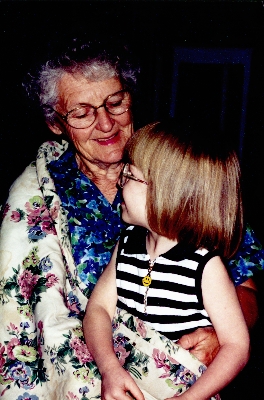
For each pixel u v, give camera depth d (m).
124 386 1.15
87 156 1.48
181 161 1.21
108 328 1.28
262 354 2.60
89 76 1.37
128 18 3.55
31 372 1.36
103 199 1.52
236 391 2.40
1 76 3.58
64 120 1.45
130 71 1.44
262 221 3.82
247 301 1.44
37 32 3.40
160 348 1.24
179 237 1.22
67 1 3.35
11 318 1.38
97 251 1.47
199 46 3.84
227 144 1.27
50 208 1.45
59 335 1.28
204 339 1.25
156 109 3.99
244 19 3.73
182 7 3.66
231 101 4.02
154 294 1.25
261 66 3.86
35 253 1.40
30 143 3.76
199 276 1.20
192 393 1.13
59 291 1.36
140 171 1.25
